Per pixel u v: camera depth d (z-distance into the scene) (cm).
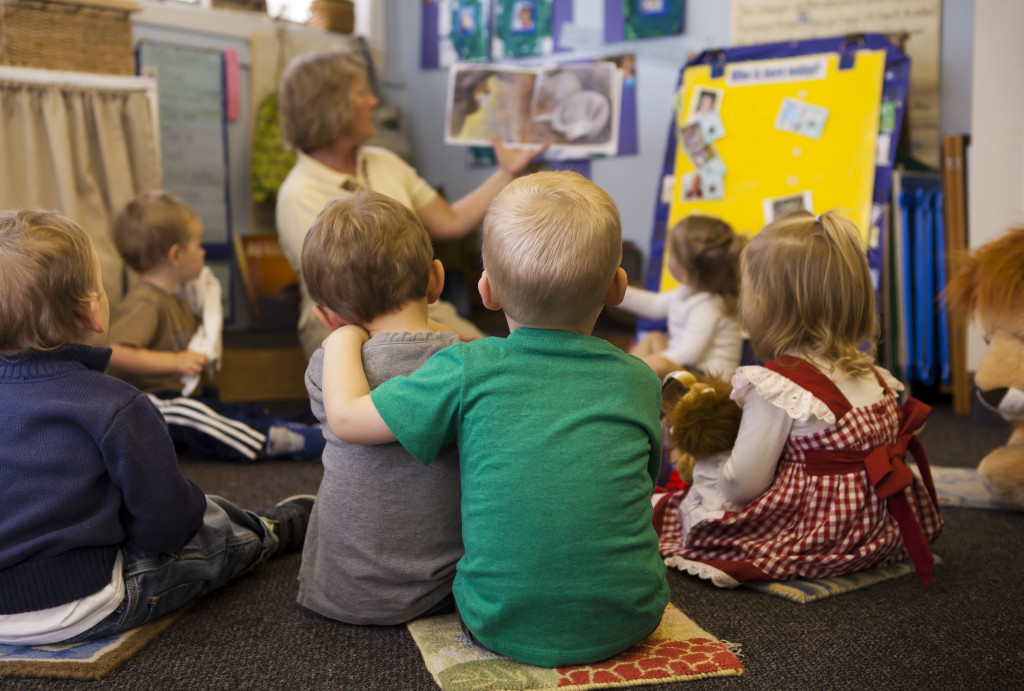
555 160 343
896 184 258
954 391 266
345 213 117
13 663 104
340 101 230
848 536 131
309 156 241
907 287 265
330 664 107
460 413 102
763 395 126
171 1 320
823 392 126
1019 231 170
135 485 107
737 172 266
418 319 120
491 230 103
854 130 249
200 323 236
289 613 122
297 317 333
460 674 101
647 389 107
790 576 131
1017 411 168
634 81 329
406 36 384
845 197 248
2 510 105
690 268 214
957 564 142
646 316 254
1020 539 154
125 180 251
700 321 212
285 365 291
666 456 180
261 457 215
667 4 319
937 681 102
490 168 367
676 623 117
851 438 128
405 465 112
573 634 101
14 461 104
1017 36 243
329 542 117
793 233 132
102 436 104
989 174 250
